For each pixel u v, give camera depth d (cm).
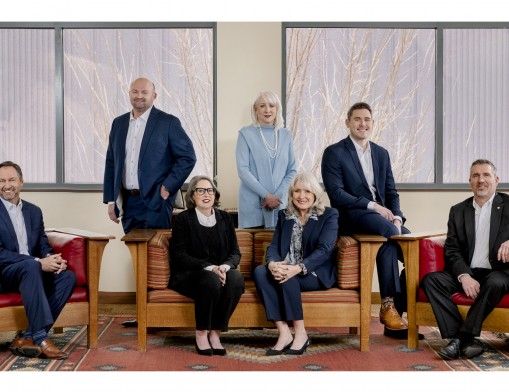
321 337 496
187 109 638
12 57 637
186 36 636
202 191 468
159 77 639
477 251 463
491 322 434
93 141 642
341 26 634
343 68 638
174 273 460
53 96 638
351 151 522
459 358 436
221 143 618
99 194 627
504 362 426
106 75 639
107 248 628
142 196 518
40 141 640
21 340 436
